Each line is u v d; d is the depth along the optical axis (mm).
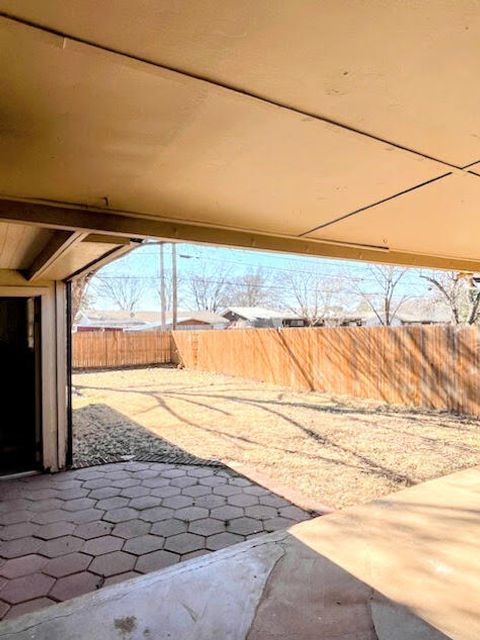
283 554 2480
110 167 1562
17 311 5305
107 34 894
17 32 874
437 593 2090
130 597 2082
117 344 15922
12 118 1208
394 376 8078
